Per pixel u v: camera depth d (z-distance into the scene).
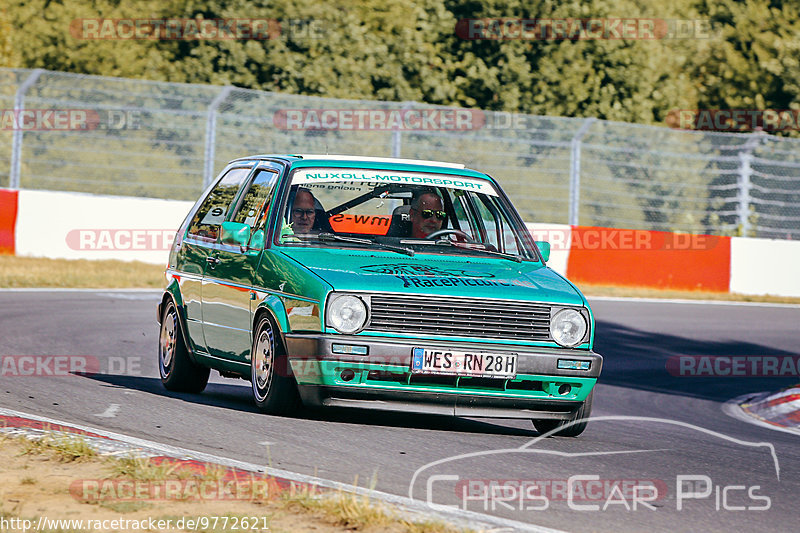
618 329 57.31
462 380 24.98
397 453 22.97
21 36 102.69
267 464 21.02
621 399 36.84
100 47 102.75
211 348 29.45
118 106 77.12
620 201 94.44
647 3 113.50
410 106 80.69
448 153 86.75
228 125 89.06
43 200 71.81
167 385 31.47
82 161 90.94
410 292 25.00
